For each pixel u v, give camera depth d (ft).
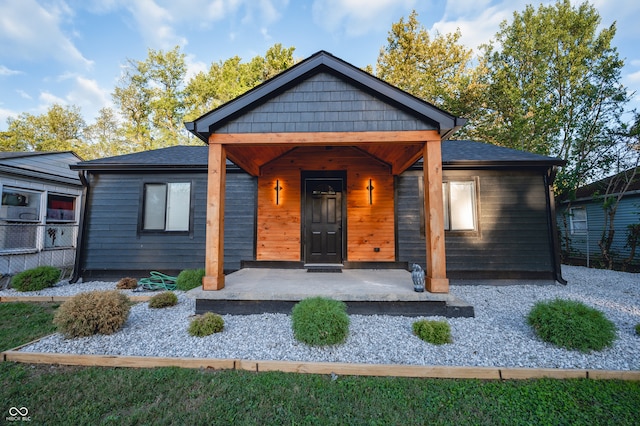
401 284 15.25
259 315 13.42
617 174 31.45
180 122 70.13
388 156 19.26
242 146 15.28
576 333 9.64
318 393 7.59
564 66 39.70
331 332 9.89
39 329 12.22
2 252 22.81
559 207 37.91
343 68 13.99
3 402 7.17
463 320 12.72
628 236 29.35
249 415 6.74
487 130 46.47
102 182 22.34
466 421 6.55
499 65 45.80
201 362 9.00
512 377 8.34
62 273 22.70
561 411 6.86
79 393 7.55
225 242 21.50
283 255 21.18
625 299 16.57
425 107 13.47
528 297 17.02
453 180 21.13
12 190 23.90
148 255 21.75
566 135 38.14
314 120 14.16
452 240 20.76
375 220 21.08
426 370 8.46
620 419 6.58
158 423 6.45
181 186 22.24
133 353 9.67
